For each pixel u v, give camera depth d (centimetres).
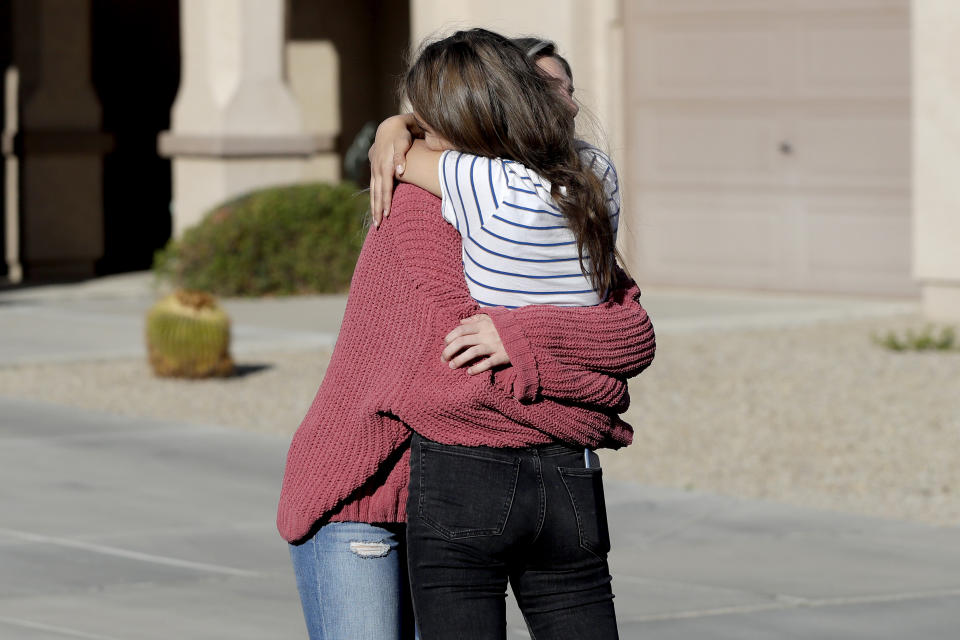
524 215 542
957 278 2344
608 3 2878
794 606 1005
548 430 542
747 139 2792
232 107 2861
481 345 538
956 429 1614
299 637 929
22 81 3244
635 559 1125
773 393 1827
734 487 1381
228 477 1393
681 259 2883
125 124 3491
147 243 3531
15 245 3269
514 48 564
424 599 543
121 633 932
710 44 2816
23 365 2000
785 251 2775
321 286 2755
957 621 973
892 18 2630
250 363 2061
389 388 548
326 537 574
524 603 559
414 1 2944
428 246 555
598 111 2889
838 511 1288
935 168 2347
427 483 541
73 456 1475
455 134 553
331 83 3484
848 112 2689
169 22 3534
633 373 567
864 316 2484
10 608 984
